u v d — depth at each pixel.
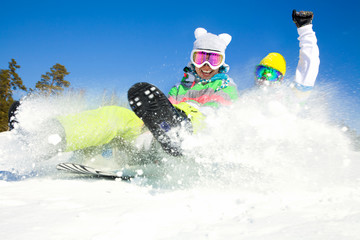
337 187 2.12
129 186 2.31
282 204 1.68
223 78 3.45
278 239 1.15
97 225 1.34
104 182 2.47
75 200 1.80
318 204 1.66
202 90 3.47
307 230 1.23
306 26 3.27
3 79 28.42
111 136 2.69
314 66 3.13
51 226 1.32
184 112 2.62
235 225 1.33
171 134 2.29
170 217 1.46
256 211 1.55
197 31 3.76
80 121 2.47
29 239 1.17
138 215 1.47
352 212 1.48
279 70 3.41
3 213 1.52
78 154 3.02
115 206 1.66
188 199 1.85
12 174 2.83
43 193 2.00
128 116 2.83
